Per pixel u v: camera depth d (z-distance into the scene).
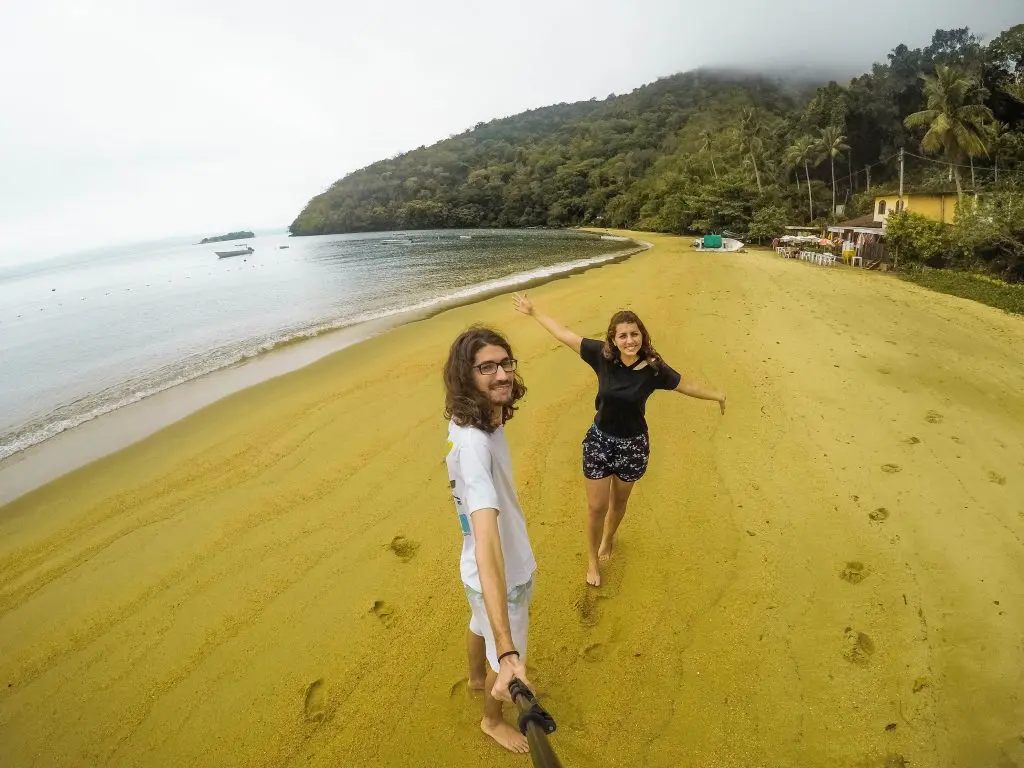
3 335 18.78
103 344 15.21
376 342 11.40
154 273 57.69
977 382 7.32
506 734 2.59
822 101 52.84
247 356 11.77
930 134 28.34
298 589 3.81
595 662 3.04
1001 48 42.66
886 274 20.75
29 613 3.83
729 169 62.59
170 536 4.60
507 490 2.02
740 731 2.61
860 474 4.87
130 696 3.07
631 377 3.09
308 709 2.88
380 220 130.12
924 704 2.70
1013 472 4.89
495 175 122.81
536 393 7.15
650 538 4.10
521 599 2.15
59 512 5.27
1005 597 3.36
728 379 7.27
